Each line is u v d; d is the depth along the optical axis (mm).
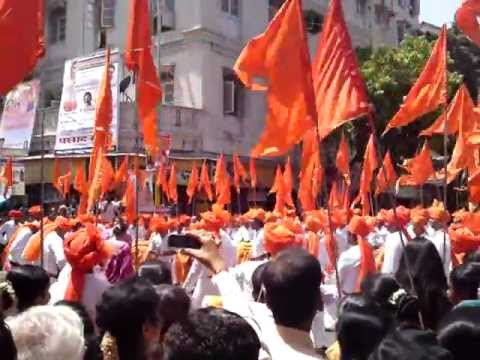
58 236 10180
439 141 26125
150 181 20891
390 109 26828
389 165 15883
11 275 4844
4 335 2453
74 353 2861
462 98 10984
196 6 28344
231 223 17141
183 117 27266
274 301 3316
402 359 2680
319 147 5535
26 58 5977
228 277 3941
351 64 5984
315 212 10977
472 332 3047
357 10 37062
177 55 28734
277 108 5648
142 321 3793
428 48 28297
